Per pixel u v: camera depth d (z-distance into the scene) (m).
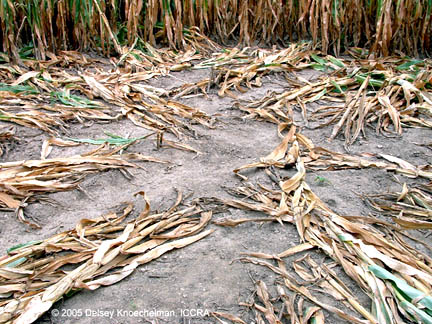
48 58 4.07
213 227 1.97
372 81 3.38
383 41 4.09
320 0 4.40
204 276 1.71
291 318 1.52
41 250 1.77
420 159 2.57
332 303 1.60
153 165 2.46
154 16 4.32
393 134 2.86
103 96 3.26
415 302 1.53
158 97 3.28
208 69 3.99
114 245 1.79
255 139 2.80
